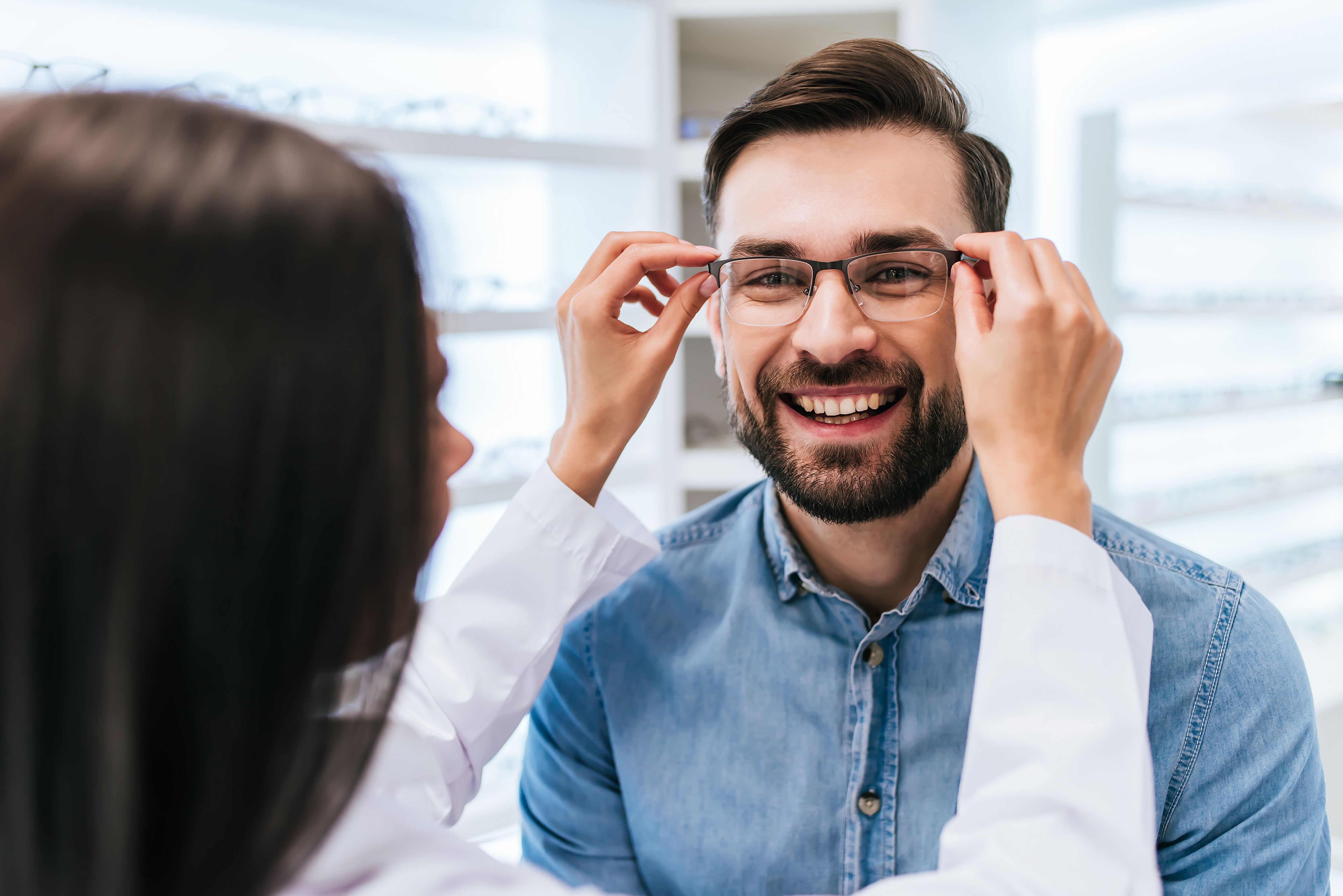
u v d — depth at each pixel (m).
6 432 0.35
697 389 2.35
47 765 0.37
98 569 0.36
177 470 0.37
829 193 0.80
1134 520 2.47
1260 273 2.93
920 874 0.62
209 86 1.79
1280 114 2.59
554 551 0.83
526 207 2.26
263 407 0.38
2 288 0.35
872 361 0.80
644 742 0.90
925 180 0.80
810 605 0.88
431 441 0.57
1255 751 0.74
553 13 1.96
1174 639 0.77
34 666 0.36
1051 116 2.33
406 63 2.09
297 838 0.42
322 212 0.41
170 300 0.37
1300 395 2.86
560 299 0.88
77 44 1.72
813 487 0.83
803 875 0.82
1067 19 2.14
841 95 0.78
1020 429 0.61
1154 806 0.60
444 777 0.79
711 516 1.02
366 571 0.44
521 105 2.24
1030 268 0.63
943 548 0.82
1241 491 2.75
